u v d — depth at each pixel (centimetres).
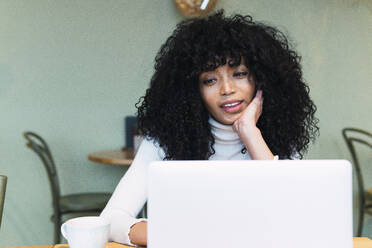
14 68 311
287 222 72
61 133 320
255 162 72
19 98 313
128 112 327
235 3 332
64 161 321
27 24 311
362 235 327
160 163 71
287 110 132
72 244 88
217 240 72
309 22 337
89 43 320
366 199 294
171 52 127
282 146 134
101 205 258
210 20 124
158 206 71
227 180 71
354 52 341
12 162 314
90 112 323
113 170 328
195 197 71
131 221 109
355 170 340
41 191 317
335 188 72
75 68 319
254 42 120
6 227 315
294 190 71
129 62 325
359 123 343
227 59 118
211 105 123
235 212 71
